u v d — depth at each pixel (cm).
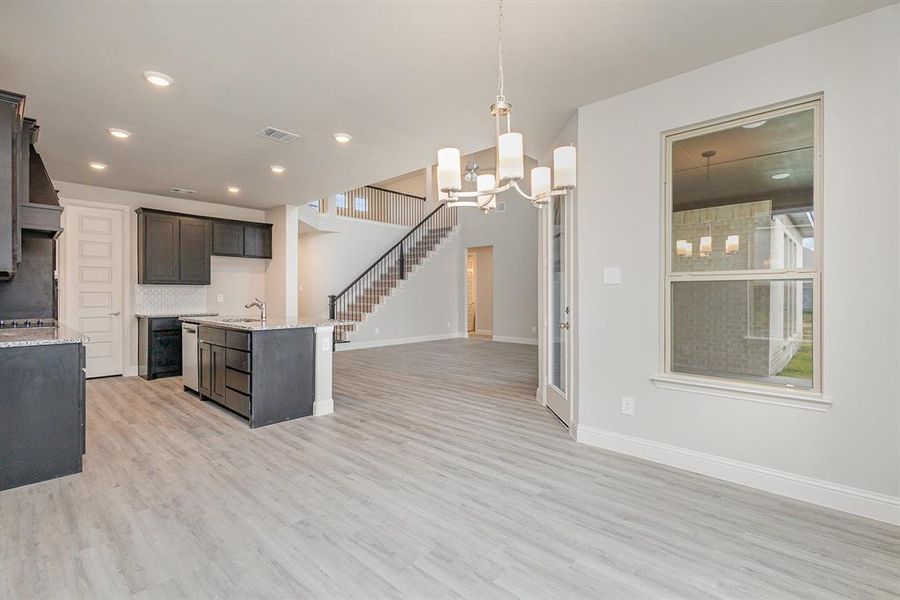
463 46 253
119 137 394
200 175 519
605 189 324
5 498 251
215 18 226
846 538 211
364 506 243
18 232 277
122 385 543
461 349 881
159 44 250
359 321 893
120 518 229
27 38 243
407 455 317
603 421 329
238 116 351
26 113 342
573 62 271
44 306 414
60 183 545
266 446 336
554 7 217
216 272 680
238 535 214
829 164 239
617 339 320
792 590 175
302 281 980
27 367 272
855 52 232
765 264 266
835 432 239
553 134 398
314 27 234
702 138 288
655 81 297
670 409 296
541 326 463
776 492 256
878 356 228
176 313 634
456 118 358
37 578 182
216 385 441
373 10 219
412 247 1093
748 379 271
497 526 222
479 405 455
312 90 308
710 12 223
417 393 508
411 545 206
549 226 437
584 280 335
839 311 238
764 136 266
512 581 181
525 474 284
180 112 342
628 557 196
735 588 176
